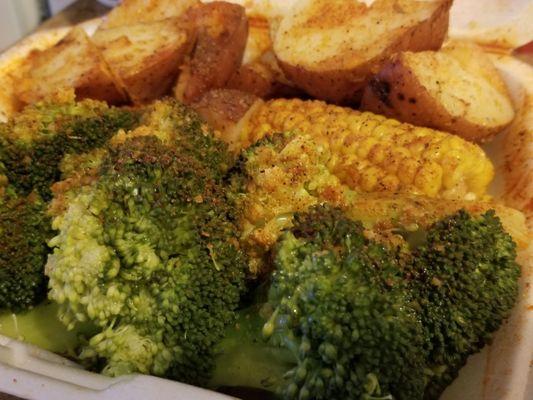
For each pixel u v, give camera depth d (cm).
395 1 14
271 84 16
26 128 13
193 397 8
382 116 13
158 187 10
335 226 9
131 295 9
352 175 12
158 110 12
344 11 14
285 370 9
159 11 17
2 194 12
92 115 13
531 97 13
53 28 18
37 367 9
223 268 10
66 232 10
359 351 8
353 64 13
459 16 16
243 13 16
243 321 10
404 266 9
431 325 9
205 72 15
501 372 9
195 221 10
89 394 8
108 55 15
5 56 16
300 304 8
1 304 11
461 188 12
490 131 13
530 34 15
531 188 12
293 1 17
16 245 11
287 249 9
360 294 8
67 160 12
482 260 9
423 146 12
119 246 9
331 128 13
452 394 9
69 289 9
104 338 9
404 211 10
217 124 13
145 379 8
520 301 10
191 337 9
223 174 12
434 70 13
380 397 8
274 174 10
